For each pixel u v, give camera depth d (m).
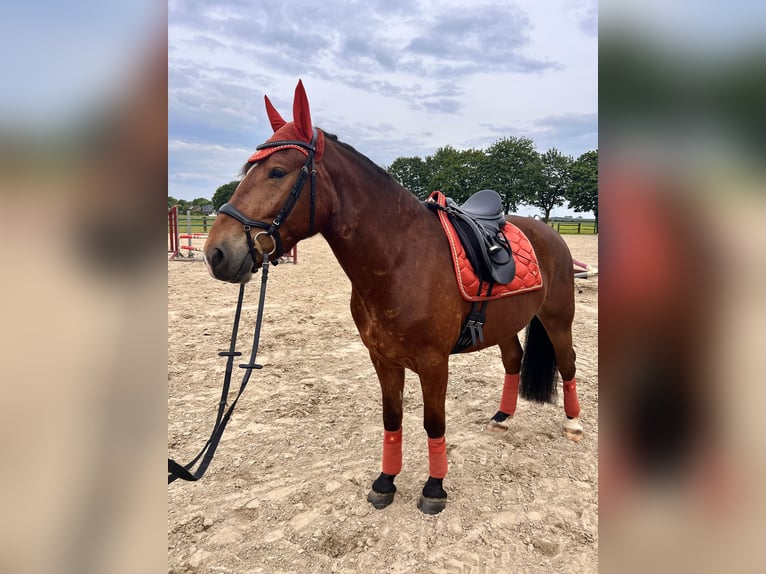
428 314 1.98
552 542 2.01
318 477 2.53
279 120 1.95
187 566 1.90
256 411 3.33
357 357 4.51
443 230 2.19
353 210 1.89
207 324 5.62
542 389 2.98
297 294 7.60
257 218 1.65
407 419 3.22
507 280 2.22
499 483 2.45
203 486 2.44
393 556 1.96
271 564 1.92
